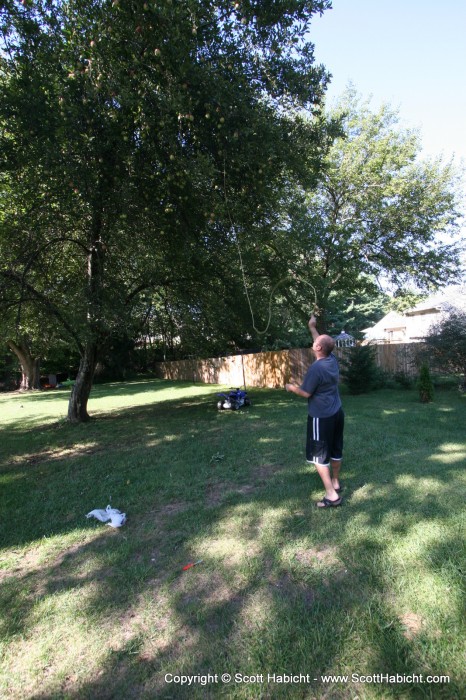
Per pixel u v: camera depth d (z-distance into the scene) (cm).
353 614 223
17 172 682
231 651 207
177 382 2541
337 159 1538
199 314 1198
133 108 569
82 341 947
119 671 201
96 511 391
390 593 238
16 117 589
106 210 764
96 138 638
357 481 422
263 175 664
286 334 1266
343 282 1561
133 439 765
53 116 577
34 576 291
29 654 216
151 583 271
